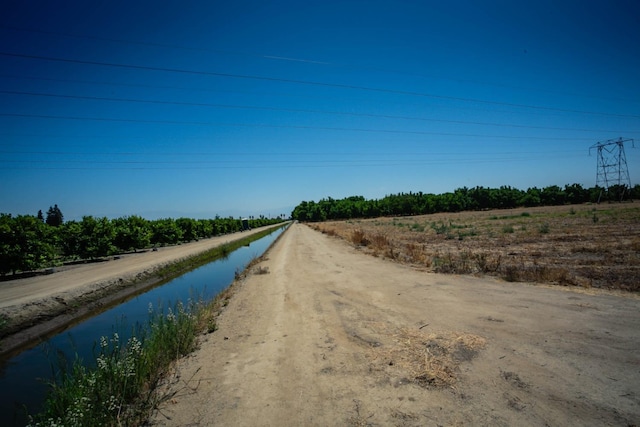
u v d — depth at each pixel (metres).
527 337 5.42
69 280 15.24
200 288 14.26
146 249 33.81
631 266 10.19
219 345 6.30
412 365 4.80
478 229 28.98
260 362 5.38
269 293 10.55
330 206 117.44
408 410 3.74
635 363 4.36
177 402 4.30
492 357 4.84
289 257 19.67
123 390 4.35
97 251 23.39
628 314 6.12
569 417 3.41
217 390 4.56
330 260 16.86
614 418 3.34
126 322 9.73
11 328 9.10
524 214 46.00
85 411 3.77
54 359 7.07
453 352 5.11
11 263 16.61
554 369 4.36
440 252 16.17
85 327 9.59
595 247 14.31
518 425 3.35
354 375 4.67
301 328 6.90
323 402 4.05
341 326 6.79
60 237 22.31
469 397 3.90
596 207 60.00
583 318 6.07
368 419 3.63
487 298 7.86
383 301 8.37
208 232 53.50
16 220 17.50
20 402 5.15
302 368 5.03
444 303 7.72
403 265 13.51
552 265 11.23
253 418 3.83
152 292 14.39
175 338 6.19
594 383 3.98
